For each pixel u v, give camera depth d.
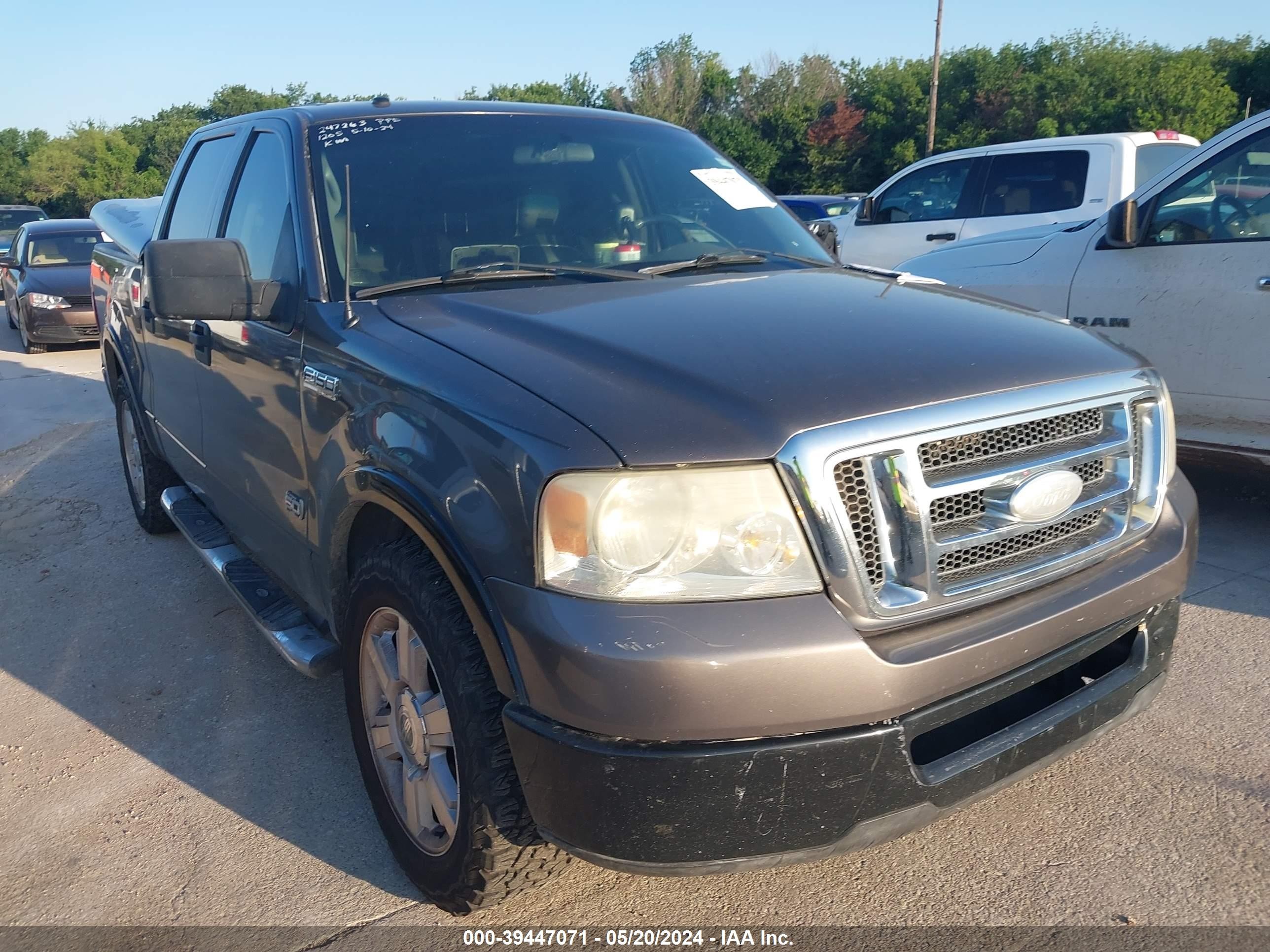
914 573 2.03
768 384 2.08
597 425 1.98
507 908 2.52
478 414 2.14
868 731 1.95
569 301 2.66
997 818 2.80
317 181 3.13
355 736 2.74
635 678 1.85
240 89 83.00
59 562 5.13
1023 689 2.18
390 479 2.32
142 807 3.05
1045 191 8.62
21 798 3.13
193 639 4.18
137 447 5.26
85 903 2.64
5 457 7.34
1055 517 2.22
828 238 3.91
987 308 2.73
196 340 3.65
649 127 3.84
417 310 2.70
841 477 1.98
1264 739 3.08
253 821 2.96
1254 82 49.84
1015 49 49.31
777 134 54.84
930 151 37.72
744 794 1.91
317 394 2.72
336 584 2.81
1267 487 5.36
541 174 3.35
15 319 14.66
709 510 1.92
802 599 1.94
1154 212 4.73
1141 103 45.25
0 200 85.81
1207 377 4.59
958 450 2.10
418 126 3.39
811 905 2.51
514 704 2.03
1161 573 2.40
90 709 3.66
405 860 2.58
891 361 2.20
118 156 79.19
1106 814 2.79
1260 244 4.39
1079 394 2.29
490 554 2.03
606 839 1.95
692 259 3.27
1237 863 2.57
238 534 3.77
